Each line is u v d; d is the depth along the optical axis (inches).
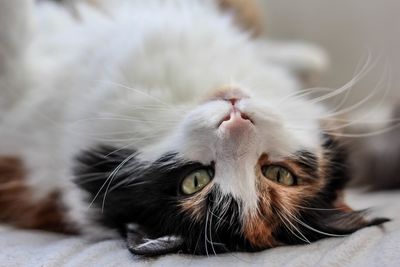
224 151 11.4
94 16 14.3
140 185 11.8
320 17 19.9
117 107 12.1
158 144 11.8
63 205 12.5
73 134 12.4
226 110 11.3
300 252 10.8
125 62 12.4
